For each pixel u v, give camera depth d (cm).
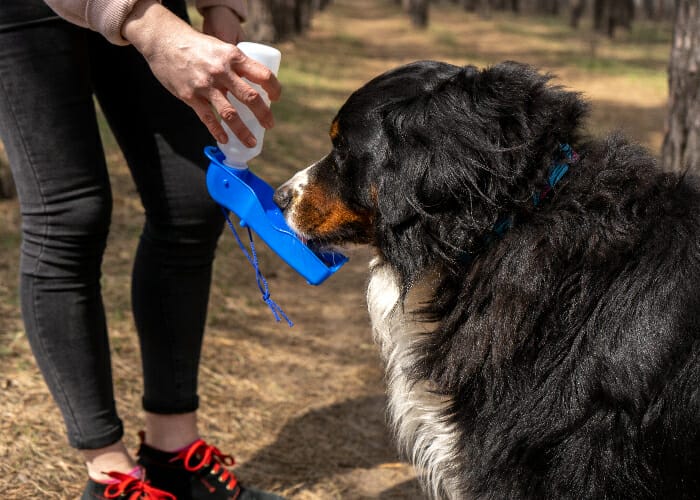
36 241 231
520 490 208
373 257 246
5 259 482
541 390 203
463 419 217
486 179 202
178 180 243
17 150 225
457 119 202
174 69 203
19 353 368
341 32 2584
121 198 624
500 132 202
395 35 2625
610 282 201
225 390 371
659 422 194
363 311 501
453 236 207
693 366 194
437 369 220
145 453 270
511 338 205
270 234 234
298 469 315
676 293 196
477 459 214
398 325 239
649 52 2352
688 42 429
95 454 249
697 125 433
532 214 207
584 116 222
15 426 309
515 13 4038
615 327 197
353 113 221
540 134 206
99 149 233
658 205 207
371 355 435
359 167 221
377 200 218
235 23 255
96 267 242
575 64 1950
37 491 274
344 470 318
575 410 198
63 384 241
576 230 203
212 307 472
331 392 385
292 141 941
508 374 207
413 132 206
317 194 233
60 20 219
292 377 397
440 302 221
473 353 211
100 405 245
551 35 2830
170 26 203
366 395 385
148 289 253
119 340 396
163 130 241
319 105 1219
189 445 267
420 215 208
